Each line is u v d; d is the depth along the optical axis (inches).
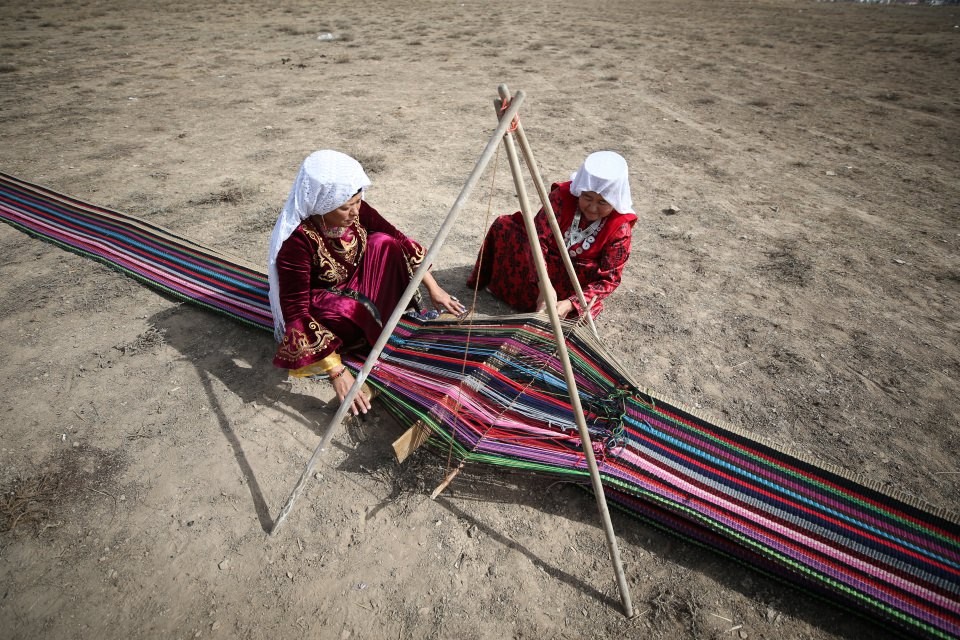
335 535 88.5
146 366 118.5
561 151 254.7
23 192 194.4
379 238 110.3
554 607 80.8
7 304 136.9
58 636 75.2
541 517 92.1
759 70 459.8
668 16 911.0
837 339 133.0
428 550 86.9
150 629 76.5
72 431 103.3
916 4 1566.2
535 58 482.9
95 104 313.7
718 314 141.3
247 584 81.9
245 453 100.5
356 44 532.4
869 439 106.3
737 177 230.7
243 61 442.6
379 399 108.7
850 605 79.0
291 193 94.9
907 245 176.4
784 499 88.0
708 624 79.1
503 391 98.1
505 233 131.1
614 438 92.5
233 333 128.3
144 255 154.9
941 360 126.6
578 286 102.3
